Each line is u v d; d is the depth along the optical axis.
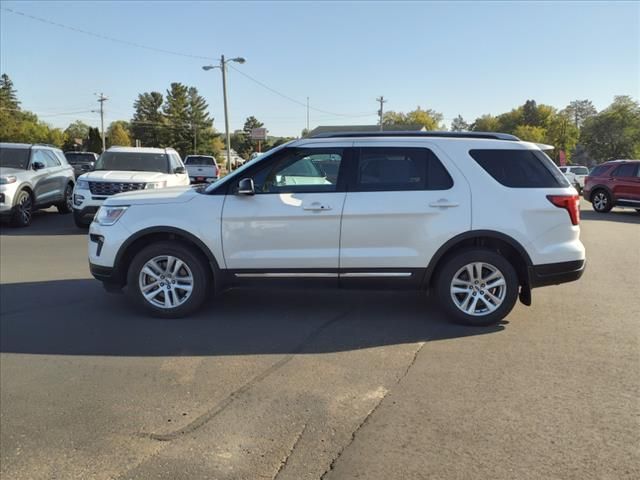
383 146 5.57
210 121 109.56
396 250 5.46
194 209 5.61
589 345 4.98
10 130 83.31
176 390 4.05
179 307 5.75
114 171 12.92
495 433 3.38
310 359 4.65
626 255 9.97
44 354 4.78
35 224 13.95
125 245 5.69
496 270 5.45
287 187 5.59
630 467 3.01
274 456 3.17
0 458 3.18
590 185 19.31
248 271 5.61
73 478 2.99
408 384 4.12
